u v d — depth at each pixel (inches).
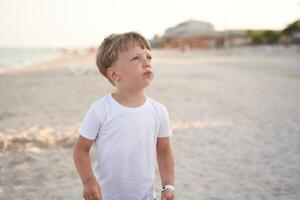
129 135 74.9
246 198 147.7
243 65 1077.8
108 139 75.3
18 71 1057.5
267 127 278.5
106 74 79.3
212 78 674.8
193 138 245.1
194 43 3075.8
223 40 3211.1
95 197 73.7
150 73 75.7
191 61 1362.0
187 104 382.3
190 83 582.2
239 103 391.2
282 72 818.2
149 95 446.3
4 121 303.4
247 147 223.9
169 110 347.6
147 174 77.5
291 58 1466.5
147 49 77.4
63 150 213.8
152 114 78.1
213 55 2025.1
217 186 160.7
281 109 355.9
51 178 169.6
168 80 628.7
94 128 75.7
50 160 195.3
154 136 79.3
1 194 150.3
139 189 77.0
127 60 74.8
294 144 229.3
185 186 161.0
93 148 210.2
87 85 573.9
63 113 335.9
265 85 561.6
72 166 186.4
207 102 396.5
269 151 214.8
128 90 76.0
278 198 147.3
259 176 173.0
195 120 303.0
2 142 224.1
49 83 632.4
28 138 236.8
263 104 385.4
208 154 209.6
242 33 3287.4
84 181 75.0
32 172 177.2
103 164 76.6
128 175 76.0
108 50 76.7
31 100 430.6
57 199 146.3
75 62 1460.4
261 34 3137.3
